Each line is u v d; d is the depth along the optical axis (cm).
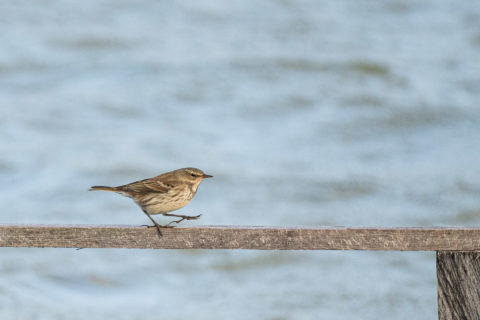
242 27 3488
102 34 3259
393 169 2053
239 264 1438
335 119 2480
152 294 1339
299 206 1798
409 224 1730
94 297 1320
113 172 1994
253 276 1391
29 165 2027
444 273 495
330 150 2206
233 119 2467
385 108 2584
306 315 1246
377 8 3875
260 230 518
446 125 2436
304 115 2528
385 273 1393
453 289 491
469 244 492
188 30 3400
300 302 1291
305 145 2248
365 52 3155
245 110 2536
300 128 2402
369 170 2027
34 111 2441
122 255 1484
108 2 3722
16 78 2791
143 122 2416
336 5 3894
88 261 1448
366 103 2628
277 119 2484
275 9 3766
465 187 1897
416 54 3203
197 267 1418
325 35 3419
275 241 518
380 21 3700
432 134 2353
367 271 1398
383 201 1834
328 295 1318
